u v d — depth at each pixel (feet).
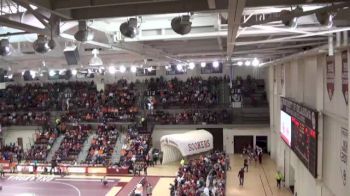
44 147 114.42
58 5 20.67
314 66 55.31
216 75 129.29
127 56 67.36
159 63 86.17
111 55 65.57
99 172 98.12
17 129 124.88
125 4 21.98
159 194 77.20
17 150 116.26
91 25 34.63
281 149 86.74
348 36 35.06
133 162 98.99
